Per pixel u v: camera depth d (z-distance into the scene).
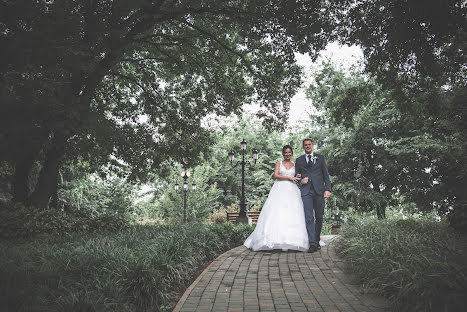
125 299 3.89
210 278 5.14
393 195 23.73
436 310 3.03
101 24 2.44
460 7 5.00
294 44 10.19
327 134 25.22
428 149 16.70
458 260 4.09
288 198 7.30
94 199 25.27
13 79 2.08
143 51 15.84
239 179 36.84
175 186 29.08
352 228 7.43
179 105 16.89
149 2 2.36
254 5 9.83
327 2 9.48
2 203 10.83
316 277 5.09
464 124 10.15
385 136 22.27
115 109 15.98
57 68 2.22
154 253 5.04
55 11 2.14
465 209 7.32
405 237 5.71
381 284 4.19
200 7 11.40
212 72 15.19
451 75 10.07
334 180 24.06
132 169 16.06
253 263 6.10
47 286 3.66
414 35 6.20
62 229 9.54
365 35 9.33
